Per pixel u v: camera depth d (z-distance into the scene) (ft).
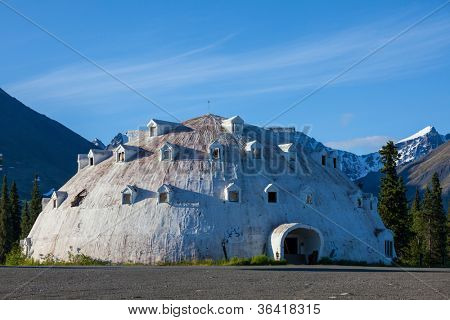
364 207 287.48
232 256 241.76
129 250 242.78
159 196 252.01
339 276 164.55
